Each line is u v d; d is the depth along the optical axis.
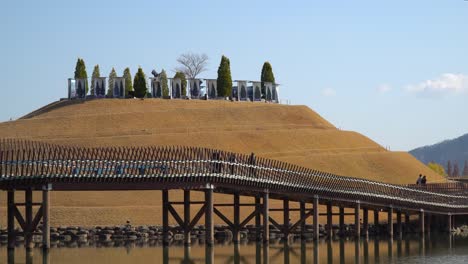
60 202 138.12
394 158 179.88
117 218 130.88
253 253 98.31
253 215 106.94
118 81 196.25
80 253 98.81
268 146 173.75
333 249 103.94
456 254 98.25
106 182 92.88
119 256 95.06
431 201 125.25
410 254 98.31
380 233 127.62
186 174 94.31
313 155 171.38
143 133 171.75
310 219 134.75
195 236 121.81
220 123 184.00
